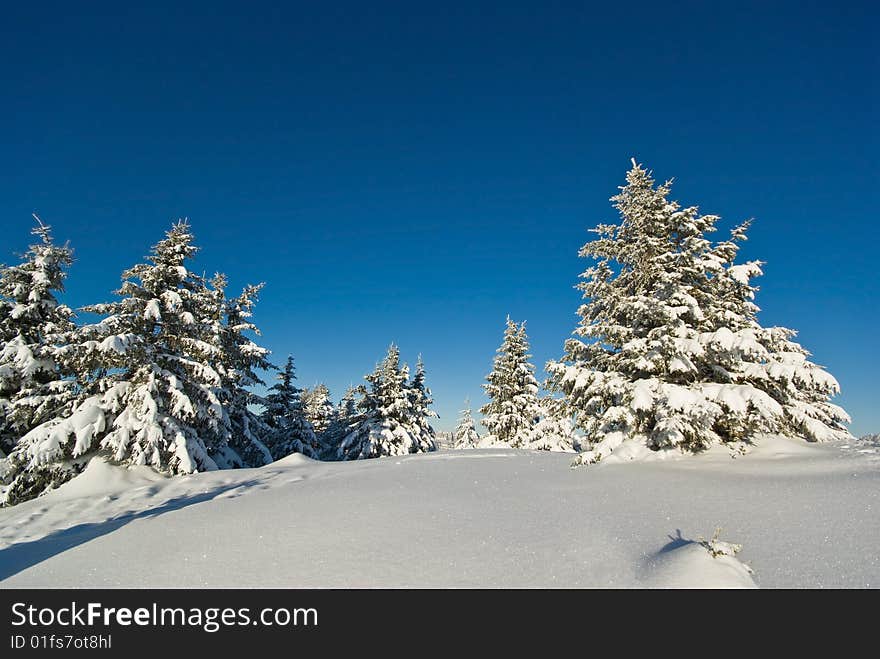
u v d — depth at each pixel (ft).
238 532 23.94
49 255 67.10
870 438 36.99
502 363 115.14
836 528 18.25
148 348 57.82
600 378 44.21
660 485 29.53
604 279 49.90
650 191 47.85
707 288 47.14
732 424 40.68
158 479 51.29
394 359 129.70
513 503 27.07
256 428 94.22
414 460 55.52
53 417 58.85
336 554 19.79
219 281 91.15
